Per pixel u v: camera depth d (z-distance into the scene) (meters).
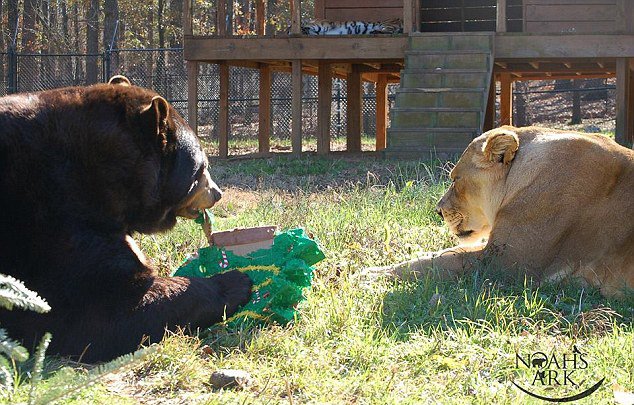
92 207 4.68
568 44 14.23
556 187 6.04
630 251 5.82
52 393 2.83
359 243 7.30
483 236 6.75
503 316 5.18
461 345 4.71
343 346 4.70
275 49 15.05
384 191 10.37
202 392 4.10
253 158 15.76
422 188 9.80
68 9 41.78
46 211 4.55
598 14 15.01
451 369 4.40
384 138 20.36
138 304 4.61
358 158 14.86
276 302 5.11
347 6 17.44
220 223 8.65
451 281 6.07
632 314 5.48
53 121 4.67
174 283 4.80
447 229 7.92
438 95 13.96
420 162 12.77
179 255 6.90
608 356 4.55
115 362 2.85
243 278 5.11
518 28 16.33
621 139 14.38
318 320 5.07
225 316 4.92
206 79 33.41
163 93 30.23
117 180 4.73
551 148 6.14
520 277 5.96
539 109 38.47
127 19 37.09
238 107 31.61
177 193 5.10
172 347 4.43
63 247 4.54
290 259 5.23
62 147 4.64
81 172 4.66
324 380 4.20
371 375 4.28
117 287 4.57
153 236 7.46
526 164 6.20
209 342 4.82
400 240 7.50
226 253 5.32
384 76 20.17
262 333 4.76
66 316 4.52
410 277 6.15
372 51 14.75
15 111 4.66
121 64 35.84
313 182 12.55
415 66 14.43
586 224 5.98
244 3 38.16
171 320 4.67
